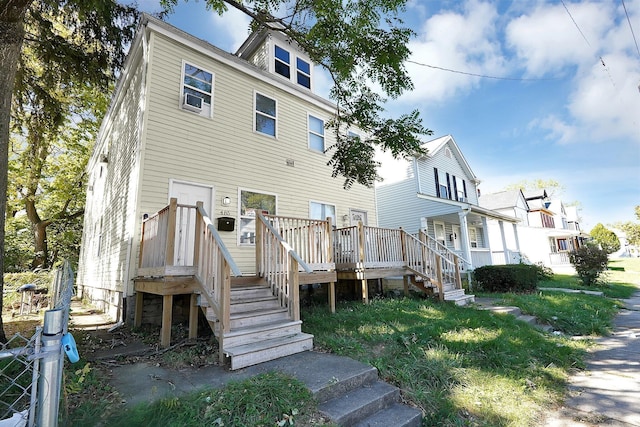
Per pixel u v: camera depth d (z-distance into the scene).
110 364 3.68
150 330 5.37
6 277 10.23
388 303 7.05
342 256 7.90
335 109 10.30
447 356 4.20
